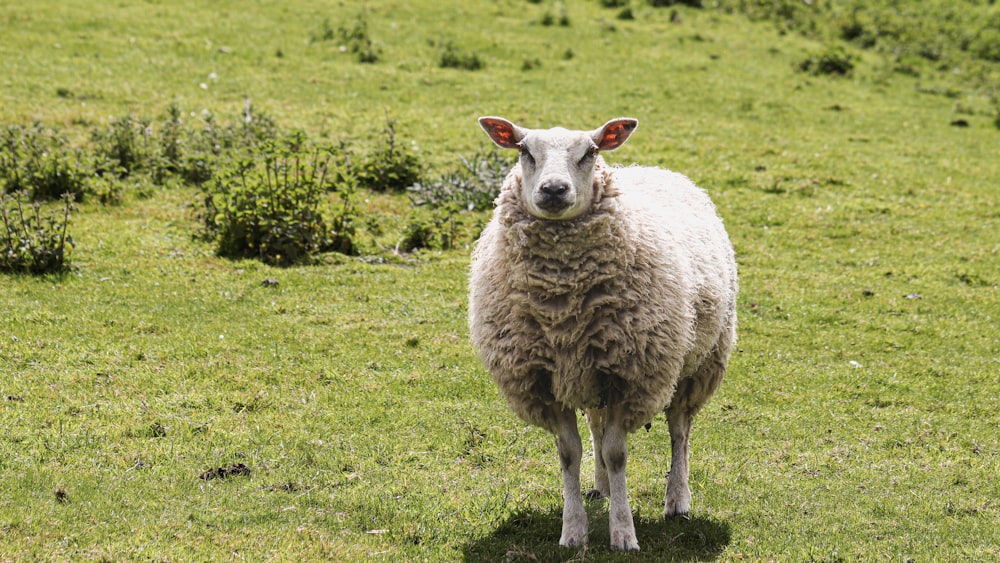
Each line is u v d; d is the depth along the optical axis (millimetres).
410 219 22281
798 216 25047
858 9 50844
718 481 12086
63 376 13883
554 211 9305
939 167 29938
